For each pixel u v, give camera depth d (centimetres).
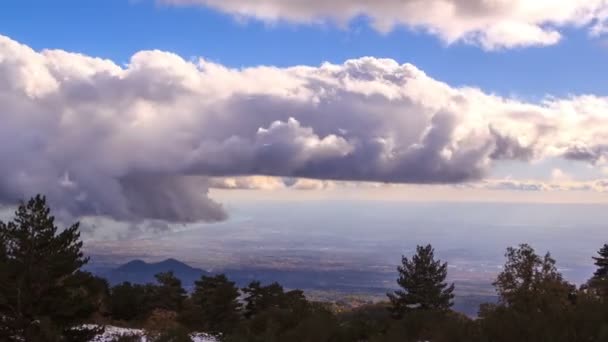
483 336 1836
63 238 2864
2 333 2617
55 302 2742
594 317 1709
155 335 2509
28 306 2692
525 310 1961
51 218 2828
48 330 2497
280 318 3122
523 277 3394
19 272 2728
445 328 2064
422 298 4969
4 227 2744
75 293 2970
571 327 1689
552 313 1822
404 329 2380
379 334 2406
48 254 2789
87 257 2970
